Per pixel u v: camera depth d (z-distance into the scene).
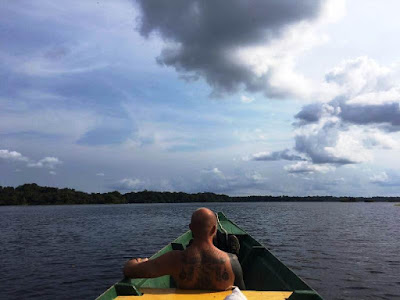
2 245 21.92
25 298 10.09
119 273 13.16
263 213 69.62
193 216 3.78
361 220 47.19
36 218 57.03
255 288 6.52
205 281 3.63
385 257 16.16
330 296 9.97
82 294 10.45
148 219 50.84
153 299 3.47
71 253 18.27
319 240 22.69
